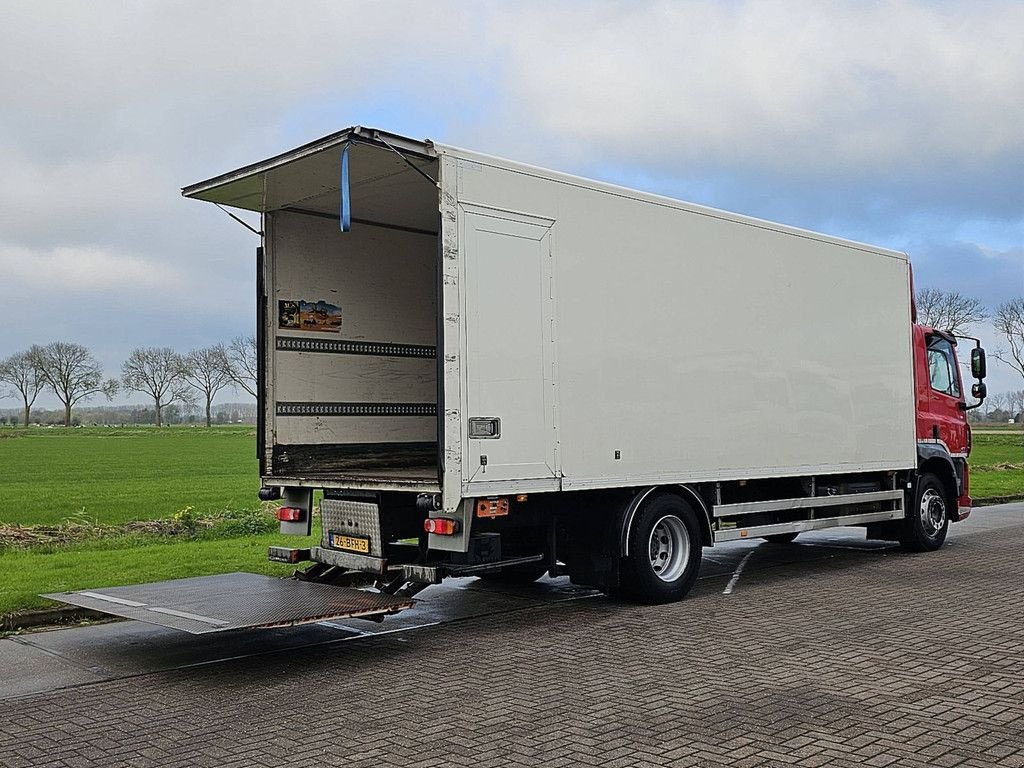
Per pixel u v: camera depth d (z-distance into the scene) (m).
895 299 12.20
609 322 8.59
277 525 14.76
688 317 9.35
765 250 10.27
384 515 8.16
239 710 5.88
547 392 8.03
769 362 10.23
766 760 4.80
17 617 8.51
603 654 7.20
